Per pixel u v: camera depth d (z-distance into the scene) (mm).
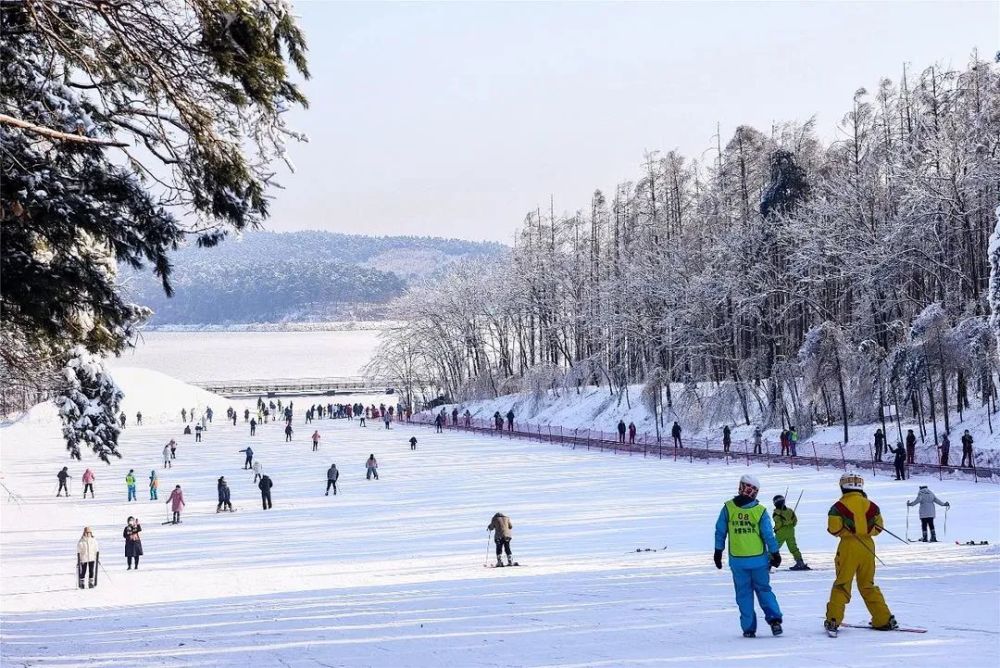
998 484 35438
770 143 70250
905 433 49781
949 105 57750
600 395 80062
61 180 11781
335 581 21203
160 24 11438
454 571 21766
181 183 12352
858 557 10016
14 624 16312
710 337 65375
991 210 52406
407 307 107688
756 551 10188
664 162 80312
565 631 11375
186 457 67000
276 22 11227
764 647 9453
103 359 19500
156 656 11141
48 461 67875
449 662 9656
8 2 11109
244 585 21609
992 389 46750
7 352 15883
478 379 100188
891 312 57000
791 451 48375
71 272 12133
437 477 48750
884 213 58375
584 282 89062
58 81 11789
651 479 43250
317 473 53656
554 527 29781
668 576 17781
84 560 22750
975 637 9445
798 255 56562
